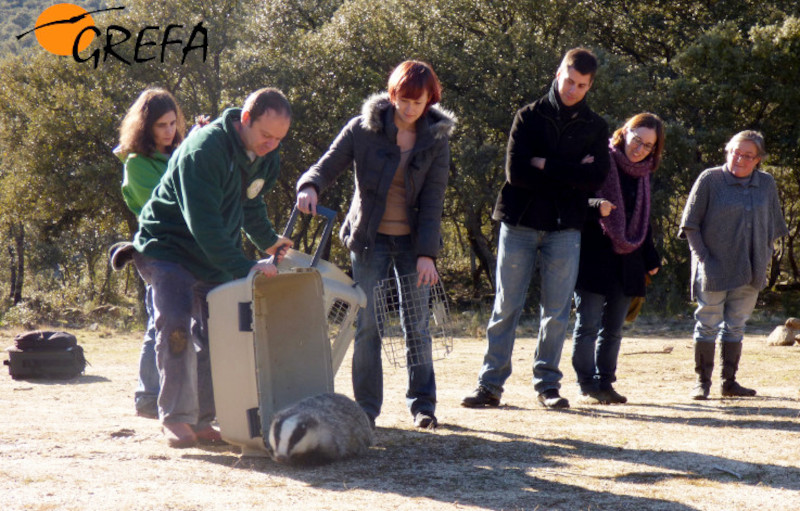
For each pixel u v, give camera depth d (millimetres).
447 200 27844
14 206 26062
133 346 13789
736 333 6113
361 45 25500
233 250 3904
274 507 2873
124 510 2779
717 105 23922
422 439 4230
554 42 24984
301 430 3559
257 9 27375
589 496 3125
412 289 4582
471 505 2965
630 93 22531
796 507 3002
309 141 25641
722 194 5906
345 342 4309
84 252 39000
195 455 3844
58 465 3514
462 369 8461
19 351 7840
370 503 2959
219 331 3857
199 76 25156
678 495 3152
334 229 27953
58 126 23422
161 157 4906
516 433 4422
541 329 5516
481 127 24547
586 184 5148
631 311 5922
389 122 4395
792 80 23484
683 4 27875
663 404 5676
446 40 25438
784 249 35500
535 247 5418
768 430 4512
